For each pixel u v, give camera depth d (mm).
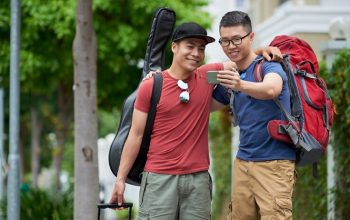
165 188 10125
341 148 15586
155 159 10188
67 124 36688
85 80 17531
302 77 10398
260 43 29281
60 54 27781
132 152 10328
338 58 15523
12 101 18969
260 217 10539
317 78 10656
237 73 9430
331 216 15984
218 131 29297
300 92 10234
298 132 9945
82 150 17641
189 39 10039
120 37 27234
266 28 28438
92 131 17672
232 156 26281
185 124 10148
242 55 10070
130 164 10398
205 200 10281
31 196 22859
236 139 25516
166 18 12125
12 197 19188
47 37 27641
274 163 10047
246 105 10172
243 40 10000
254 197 10391
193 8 28875
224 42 10078
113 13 27266
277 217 10031
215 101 10711
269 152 10086
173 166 10109
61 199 22703
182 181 10133
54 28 26609
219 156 29094
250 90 9477
